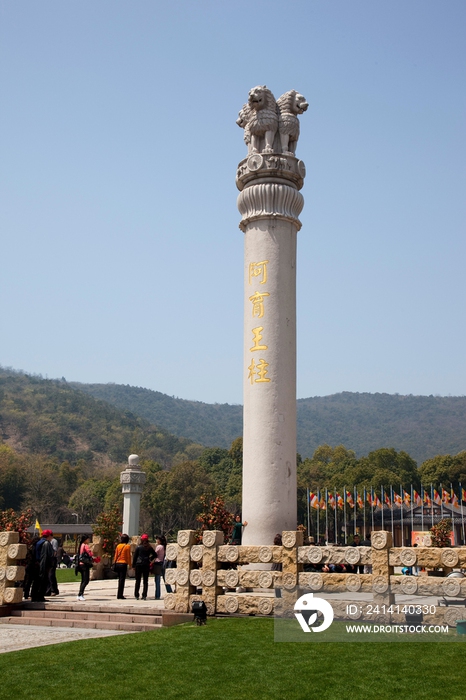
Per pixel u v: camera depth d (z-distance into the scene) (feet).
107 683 38.63
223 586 59.36
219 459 420.77
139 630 57.36
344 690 36.24
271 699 35.24
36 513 365.61
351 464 401.70
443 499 247.70
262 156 81.05
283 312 77.77
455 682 36.94
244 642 47.88
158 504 322.14
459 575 52.70
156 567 74.18
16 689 37.76
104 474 466.70
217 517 85.66
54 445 639.76
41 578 67.41
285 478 74.18
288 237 79.92
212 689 37.14
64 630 57.62
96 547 108.17
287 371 76.69
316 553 55.83
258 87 82.43
